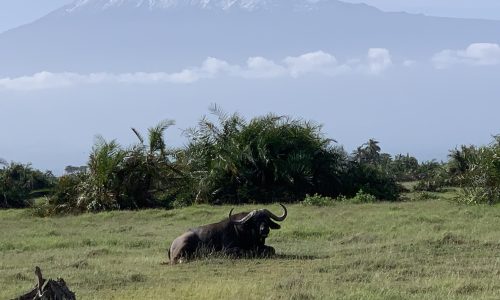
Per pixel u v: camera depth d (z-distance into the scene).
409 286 19.55
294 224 36.66
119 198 55.16
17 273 23.44
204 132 59.91
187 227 39.19
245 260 25.16
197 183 57.19
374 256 24.25
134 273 22.92
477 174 47.94
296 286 19.69
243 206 51.41
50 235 37.19
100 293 19.91
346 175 60.09
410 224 35.00
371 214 40.69
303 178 57.91
